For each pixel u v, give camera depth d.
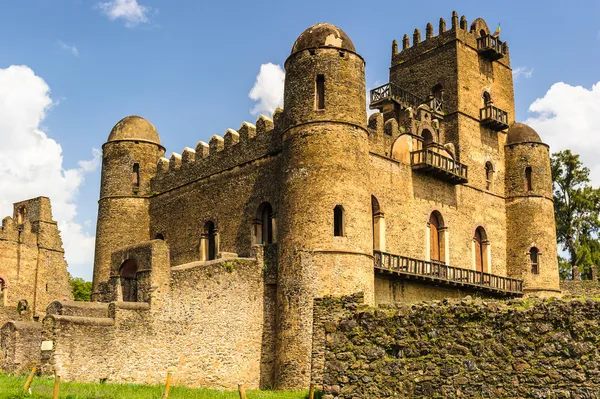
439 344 16.86
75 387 28.14
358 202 39.56
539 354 15.66
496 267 53.09
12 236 58.59
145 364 35.62
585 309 15.34
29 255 59.59
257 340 39.53
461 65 53.47
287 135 41.00
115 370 34.44
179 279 37.81
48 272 60.78
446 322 16.88
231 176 47.66
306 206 39.09
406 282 44.34
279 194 43.47
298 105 40.69
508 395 15.83
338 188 39.12
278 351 38.62
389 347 17.48
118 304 35.16
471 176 52.34
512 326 16.06
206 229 49.06
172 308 37.22
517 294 52.50
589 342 15.17
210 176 49.25
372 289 39.44
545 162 55.72
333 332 18.30
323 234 38.59
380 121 46.06
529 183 55.16
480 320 16.48
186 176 51.41
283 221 40.00
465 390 16.33
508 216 54.91
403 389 17.08
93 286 53.12
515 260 54.00
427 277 44.53
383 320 17.69
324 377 18.16
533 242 53.91
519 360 15.84
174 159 52.84
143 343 35.75
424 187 48.03
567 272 73.25
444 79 53.69
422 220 47.38
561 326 15.52
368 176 40.84
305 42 41.41
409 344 17.23
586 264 71.69
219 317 38.62
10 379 29.28
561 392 15.27
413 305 17.53
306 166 39.59
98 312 36.75
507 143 56.06
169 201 52.28
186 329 37.50
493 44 55.81
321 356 33.50
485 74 55.78
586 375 15.08
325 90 40.41
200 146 50.78
